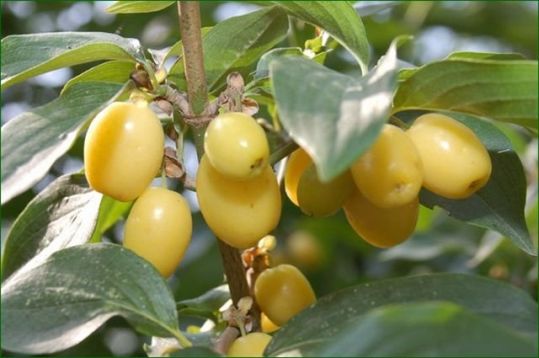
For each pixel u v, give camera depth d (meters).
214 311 0.38
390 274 0.65
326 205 0.33
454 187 0.31
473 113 0.30
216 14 0.61
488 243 0.57
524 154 0.57
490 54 0.33
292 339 0.30
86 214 0.34
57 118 0.30
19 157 0.29
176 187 0.54
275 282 0.34
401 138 0.30
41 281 0.30
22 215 0.34
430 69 0.29
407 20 0.65
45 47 0.33
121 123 0.31
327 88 0.27
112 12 0.32
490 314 0.29
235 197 0.31
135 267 0.31
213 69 0.35
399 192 0.30
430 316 0.26
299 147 0.33
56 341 0.29
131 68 0.34
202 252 0.61
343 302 0.30
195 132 0.32
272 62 0.27
